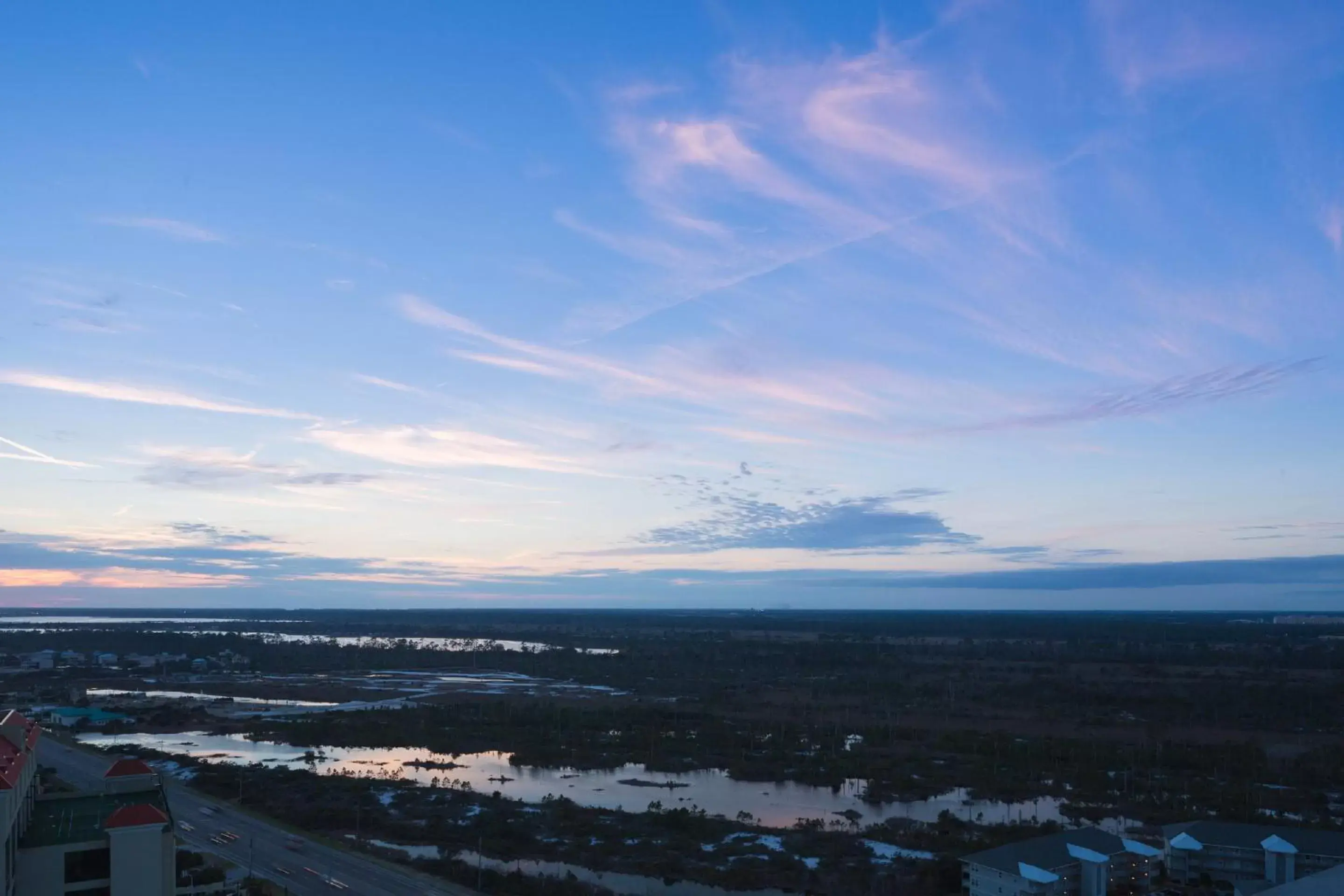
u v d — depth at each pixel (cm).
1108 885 9225
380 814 12269
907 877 9812
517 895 9038
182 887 8538
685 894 9506
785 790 14525
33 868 6750
